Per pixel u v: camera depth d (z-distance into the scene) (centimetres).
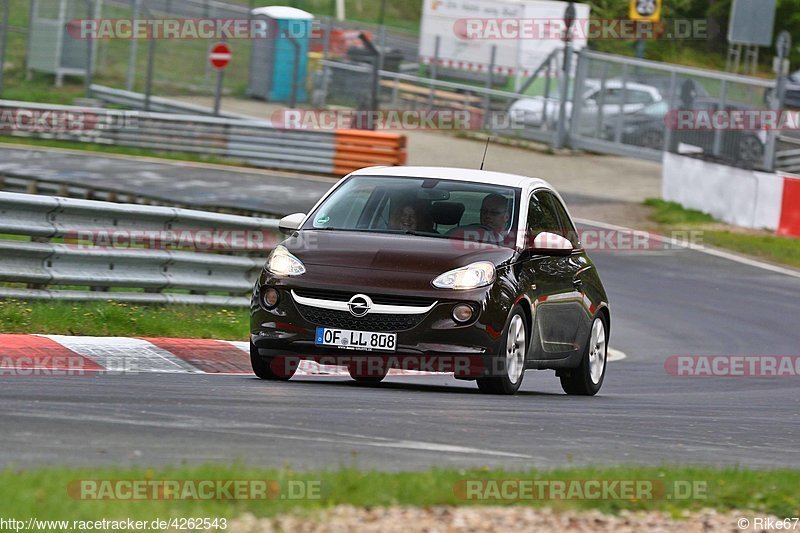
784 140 10350
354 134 11125
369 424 2688
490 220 3594
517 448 2544
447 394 3416
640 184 11600
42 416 2473
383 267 3341
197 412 2680
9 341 3647
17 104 12000
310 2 17500
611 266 7850
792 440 3100
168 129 11738
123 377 3281
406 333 3269
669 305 6750
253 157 11456
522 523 1842
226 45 12950
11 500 1684
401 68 14450
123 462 2084
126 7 14175
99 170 10262
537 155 12612
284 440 2406
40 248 4131
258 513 1750
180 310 4516
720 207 9894
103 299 4322
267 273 3403
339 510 1812
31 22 14362
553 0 14988
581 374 3922
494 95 13450
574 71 12575
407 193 3669
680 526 1933
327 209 3662
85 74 14262
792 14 17875
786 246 8812
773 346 5747
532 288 3538
